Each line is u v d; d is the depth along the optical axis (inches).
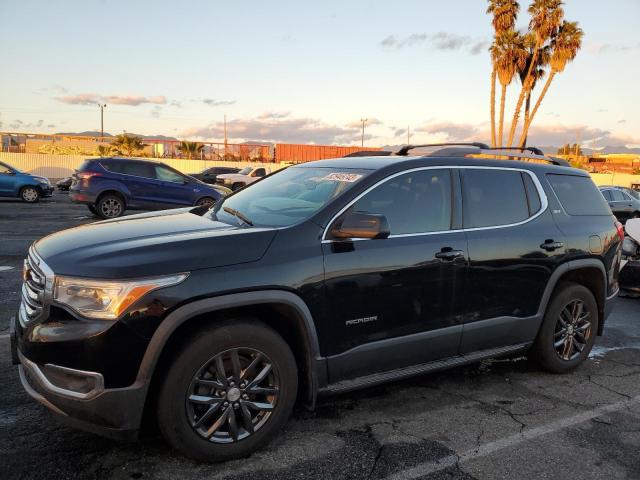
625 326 247.1
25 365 113.6
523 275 165.0
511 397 162.9
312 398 130.4
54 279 110.8
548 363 179.0
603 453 130.6
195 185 620.1
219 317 120.7
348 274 131.1
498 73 1263.5
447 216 153.3
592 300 187.8
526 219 170.6
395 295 139.0
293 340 133.1
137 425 110.4
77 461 117.6
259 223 136.8
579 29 1190.3
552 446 133.2
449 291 148.9
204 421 116.6
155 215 162.1
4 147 1635.1
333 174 154.6
